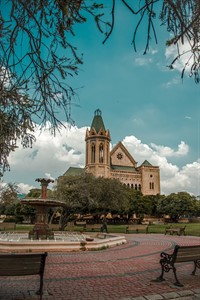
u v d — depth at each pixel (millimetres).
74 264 10430
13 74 4098
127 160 109750
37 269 5711
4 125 4715
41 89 4277
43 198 19391
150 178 104875
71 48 4094
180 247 7270
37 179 19969
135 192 73438
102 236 21312
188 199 75250
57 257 12172
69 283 7324
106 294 6297
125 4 3205
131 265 10281
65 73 4207
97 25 3547
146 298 5941
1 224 29641
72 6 3531
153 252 14328
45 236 18188
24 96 4430
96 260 11484
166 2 3543
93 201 39844
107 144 102875
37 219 18625
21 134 4945
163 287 6918
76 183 40219
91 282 7473
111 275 8430
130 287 6926
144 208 73750
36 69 4117
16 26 3715
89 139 103125
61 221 39750
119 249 15609
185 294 6250
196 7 3490
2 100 4316
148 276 8289
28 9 3643
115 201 44062
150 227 43625
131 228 33500
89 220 58875
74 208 40188
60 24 3775
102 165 99375
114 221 66375
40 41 3863
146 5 3289
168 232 30703
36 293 6223
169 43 3994
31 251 13461
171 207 75500
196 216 84312
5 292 6320
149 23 3363
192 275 8344
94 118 107188
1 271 5406
